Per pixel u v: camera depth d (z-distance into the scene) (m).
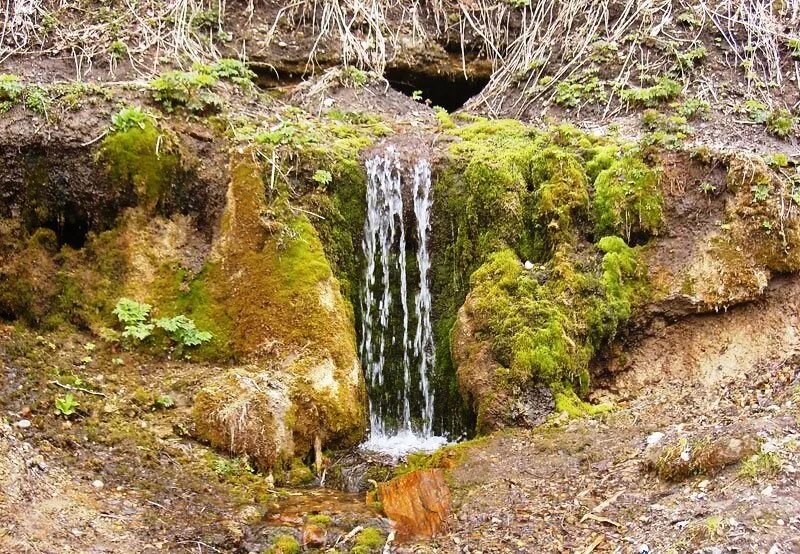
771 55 7.42
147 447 4.64
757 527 3.37
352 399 5.38
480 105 8.02
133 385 5.05
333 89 7.46
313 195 5.83
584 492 4.21
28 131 5.41
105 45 6.80
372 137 6.61
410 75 8.29
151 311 5.41
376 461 5.23
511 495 4.31
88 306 5.40
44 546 3.45
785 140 6.54
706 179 5.81
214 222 5.70
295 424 5.08
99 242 5.52
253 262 5.51
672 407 5.18
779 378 4.98
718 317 5.59
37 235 5.50
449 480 4.57
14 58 6.42
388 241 6.16
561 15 8.31
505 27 8.63
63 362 5.03
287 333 5.34
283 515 4.26
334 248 5.91
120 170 5.45
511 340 5.39
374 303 6.13
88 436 4.55
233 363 5.35
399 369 6.11
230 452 4.84
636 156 6.00
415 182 6.16
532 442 4.95
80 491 4.05
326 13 8.03
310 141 6.05
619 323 5.62
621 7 8.17
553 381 5.30
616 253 5.72
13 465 3.93
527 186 6.09
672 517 3.68
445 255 6.15
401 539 4.00
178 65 6.89
